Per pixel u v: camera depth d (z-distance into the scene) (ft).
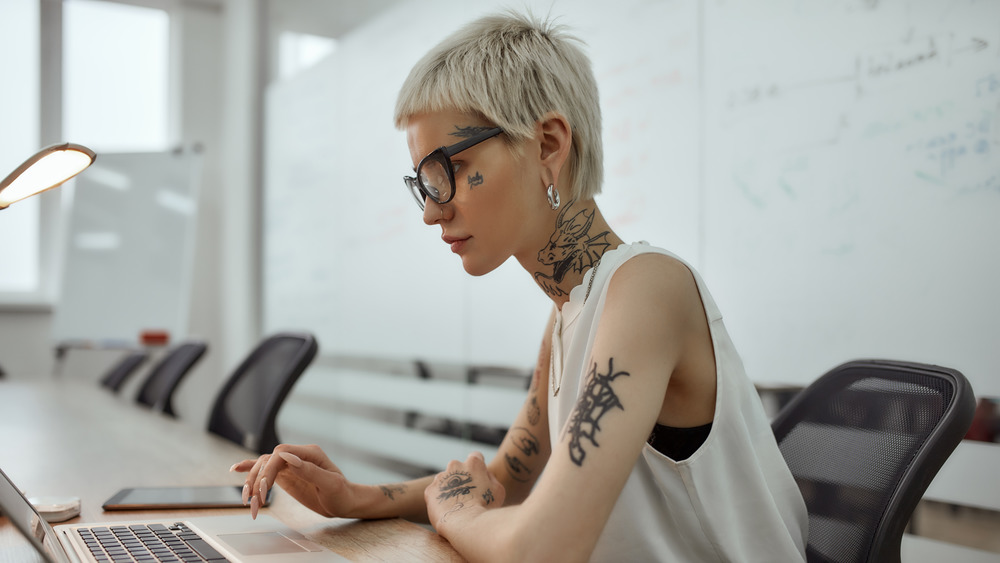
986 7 5.18
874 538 2.61
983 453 5.14
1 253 16.67
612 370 2.23
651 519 2.51
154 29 18.12
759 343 6.57
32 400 8.35
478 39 2.63
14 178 3.13
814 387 3.32
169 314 16.25
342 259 13.04
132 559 2.34
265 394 5.59
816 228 6.15
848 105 5.97
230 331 17.51
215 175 18.29
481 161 2.53
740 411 2.46
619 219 7.98
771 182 6.50
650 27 7.61
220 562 2.31
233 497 3.36
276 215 15.74
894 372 3.00
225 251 17.87
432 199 2.59
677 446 2.48
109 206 16.58
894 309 5.65
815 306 6.16
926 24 5.50
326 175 13.66
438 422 10.50
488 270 2.63
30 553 2.40
